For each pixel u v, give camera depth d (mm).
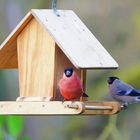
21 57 14609
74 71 14164
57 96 14219
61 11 14773
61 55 14250
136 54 23969
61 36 14148
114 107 13812
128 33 24109
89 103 13711
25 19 14422
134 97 14977
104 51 14281
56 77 14211
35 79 14391
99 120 24000
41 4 24500
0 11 24625
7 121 14930
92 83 23641
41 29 14352
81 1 24031
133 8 24234
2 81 23828
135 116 23562
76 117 24125
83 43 14211
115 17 24125
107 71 23719
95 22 23984
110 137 19406
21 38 14617
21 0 24656
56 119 24453
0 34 24438
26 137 15016
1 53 14977
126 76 23656
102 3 24094
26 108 13906
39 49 14375
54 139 24297
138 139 23297
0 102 14055
